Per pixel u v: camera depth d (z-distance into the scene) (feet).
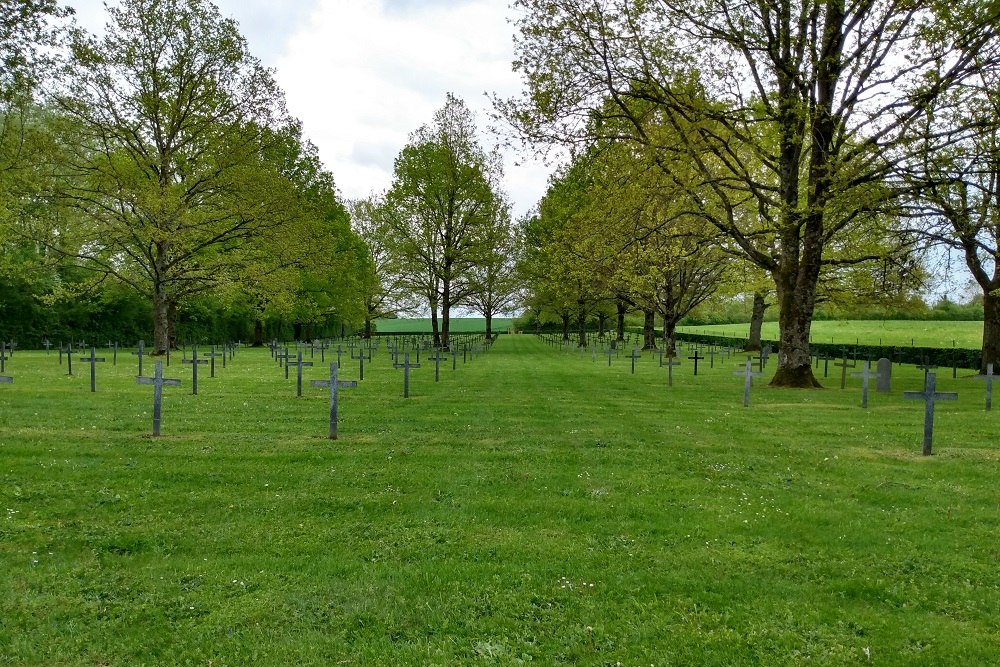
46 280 118.83
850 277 88.38
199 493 24.54
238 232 107.76
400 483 26.30
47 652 13.44
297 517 22.17
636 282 106.22
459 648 13.83
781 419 43.47
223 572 17.53
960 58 52.19
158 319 105.50
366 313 185.26
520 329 294.05
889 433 38.17
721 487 26.35
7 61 53.78
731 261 105.81
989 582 17.38
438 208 140.56
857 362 117.60
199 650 13.64
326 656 13.51
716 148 62.85
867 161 52.19
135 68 99.71
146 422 38.75
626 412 46.34
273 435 35.50
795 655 13.61
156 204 91.86
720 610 15.67
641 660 13.38
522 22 59.41
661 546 19.84
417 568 17.90
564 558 18.76
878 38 53.88
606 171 63.62
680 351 143.54
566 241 85.25
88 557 18.47
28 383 58.70
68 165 91.91
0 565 17.67
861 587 16.92
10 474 26.18
